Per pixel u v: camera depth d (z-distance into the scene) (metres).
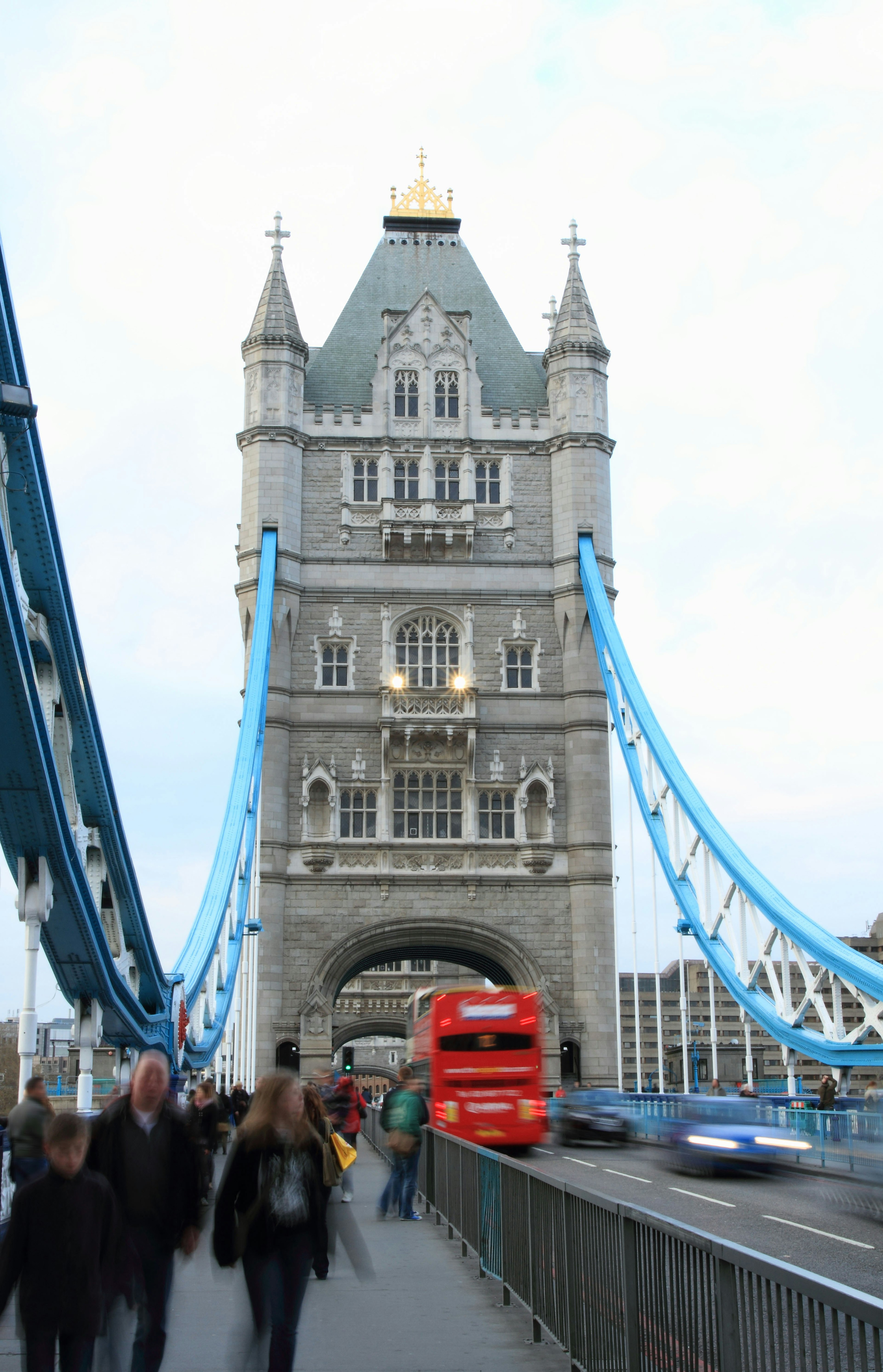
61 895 27.97
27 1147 14.96
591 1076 60.97
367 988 73.12
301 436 68.12
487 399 71.38
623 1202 10.23
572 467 68.00
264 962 61.47
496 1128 38.50
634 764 62.72
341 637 66.12
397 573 66.94
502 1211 15.60
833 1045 42.25
